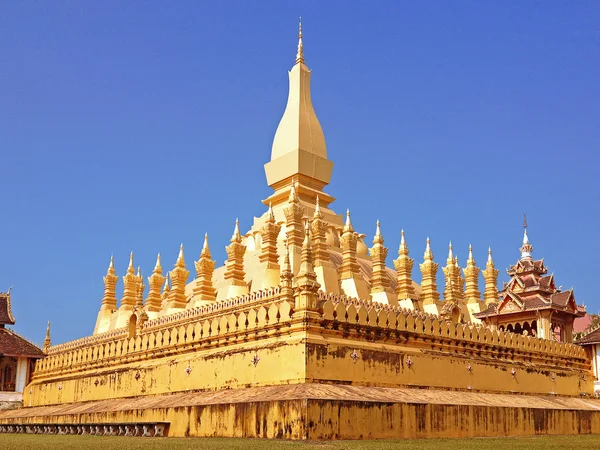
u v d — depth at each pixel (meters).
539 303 36.44
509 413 24.55
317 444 15.97
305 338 22.09
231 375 24.64
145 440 18.36
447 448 15.12
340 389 21.19
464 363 27.91
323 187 41.50
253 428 19.45
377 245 34.44
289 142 40.94
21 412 36.84
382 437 19.75
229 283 33.06
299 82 42.06
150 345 29.66
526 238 39.28
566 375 33.81
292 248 32.12
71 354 36.50
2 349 41.91
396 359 24.91
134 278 42.78
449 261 40.09
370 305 27.83
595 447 16.22
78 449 14.66
